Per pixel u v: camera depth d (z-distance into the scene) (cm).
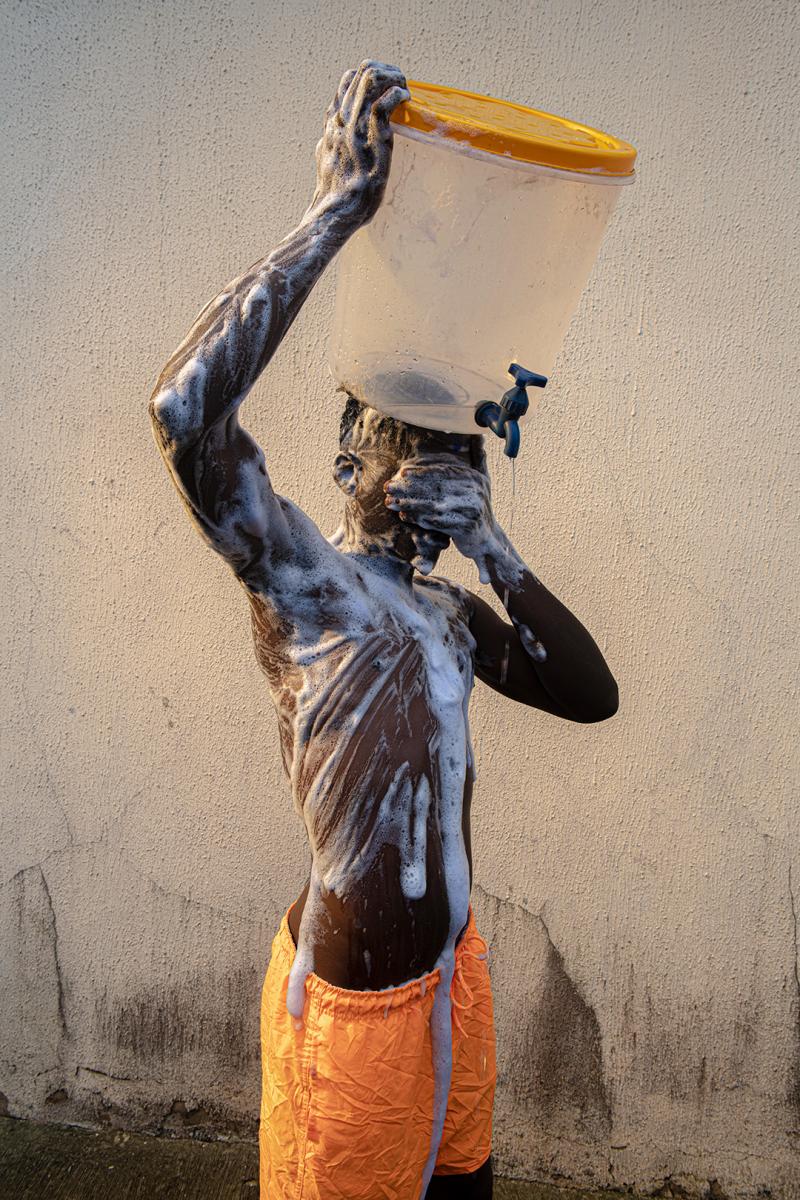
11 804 223
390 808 125
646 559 205
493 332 117
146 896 225
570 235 116
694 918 216
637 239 194
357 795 125
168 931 226
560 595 208
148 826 222
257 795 219
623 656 209
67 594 215
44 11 192
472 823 217
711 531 203
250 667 214
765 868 212
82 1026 231
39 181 198
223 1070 229
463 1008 141
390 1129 127
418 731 128
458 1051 142
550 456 203
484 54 189
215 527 115
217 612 213
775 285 193
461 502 124
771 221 191
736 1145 221
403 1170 131
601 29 186
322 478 207
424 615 140
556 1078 224
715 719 209
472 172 108
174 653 215
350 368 121
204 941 225
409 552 135
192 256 200
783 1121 219
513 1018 223
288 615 127
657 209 192
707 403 199
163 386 104
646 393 199
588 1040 222
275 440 207
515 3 186
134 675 217
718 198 191
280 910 222
